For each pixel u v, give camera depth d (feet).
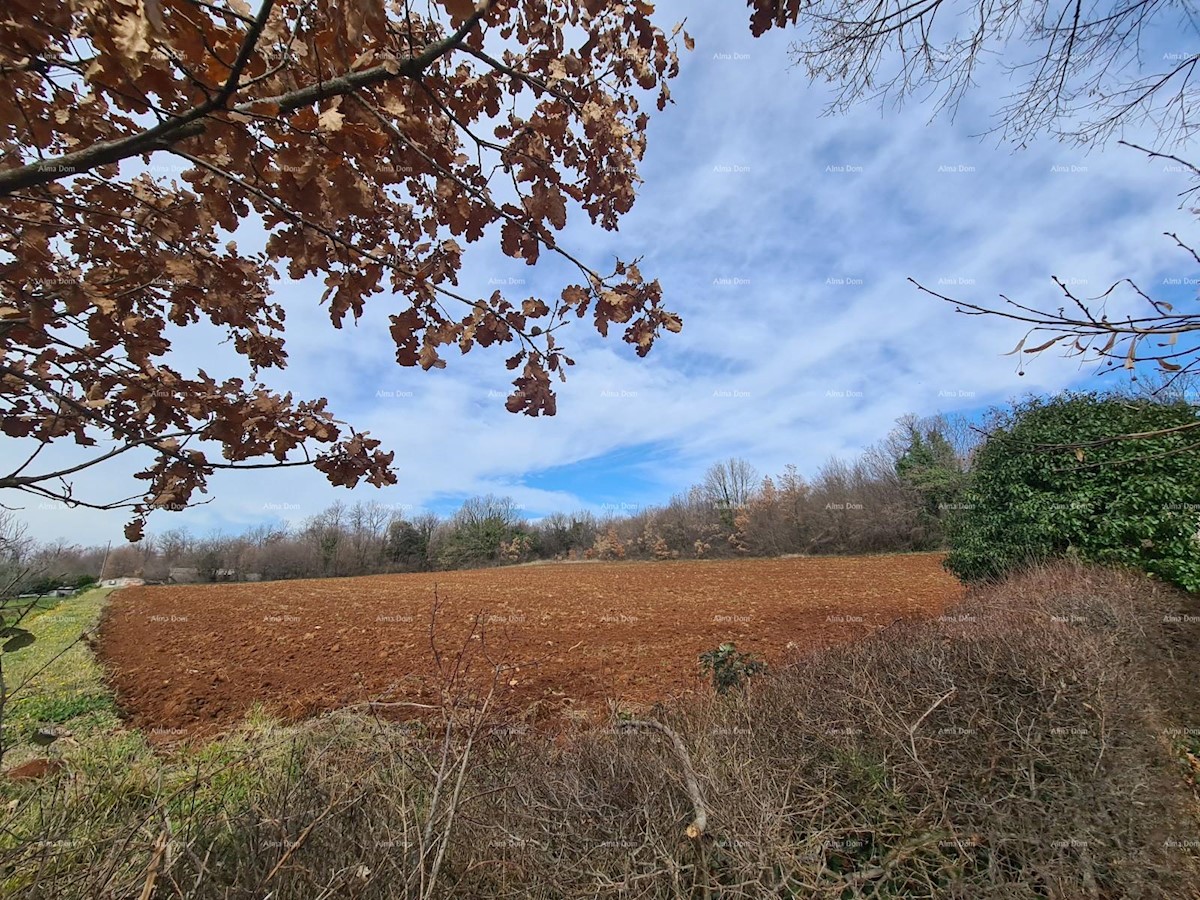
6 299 7.15
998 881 7.73
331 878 6.34
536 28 5.62
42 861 6.09
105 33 3.54
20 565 7.52
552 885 7.27
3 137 4.44
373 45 4.54
